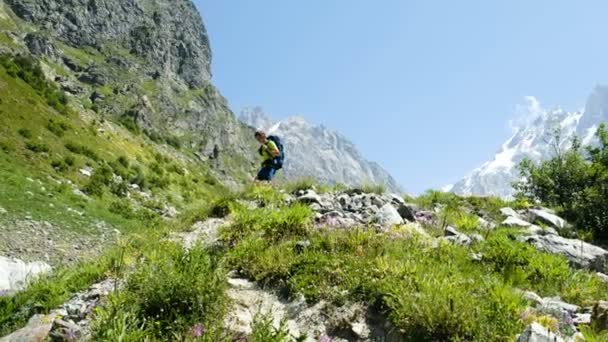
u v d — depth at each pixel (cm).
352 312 798
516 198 2427
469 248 1191
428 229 1350
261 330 677
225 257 1023
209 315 752
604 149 2544
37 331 807
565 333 702
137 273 866
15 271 1523
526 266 1117
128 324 693
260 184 1736
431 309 709
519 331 682
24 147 5950
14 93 8231
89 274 1114
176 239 1284
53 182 5119
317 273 915
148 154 12294
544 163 2675
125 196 6319
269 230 1158
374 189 1877
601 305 772
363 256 966
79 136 8556
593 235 1816
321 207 1523
